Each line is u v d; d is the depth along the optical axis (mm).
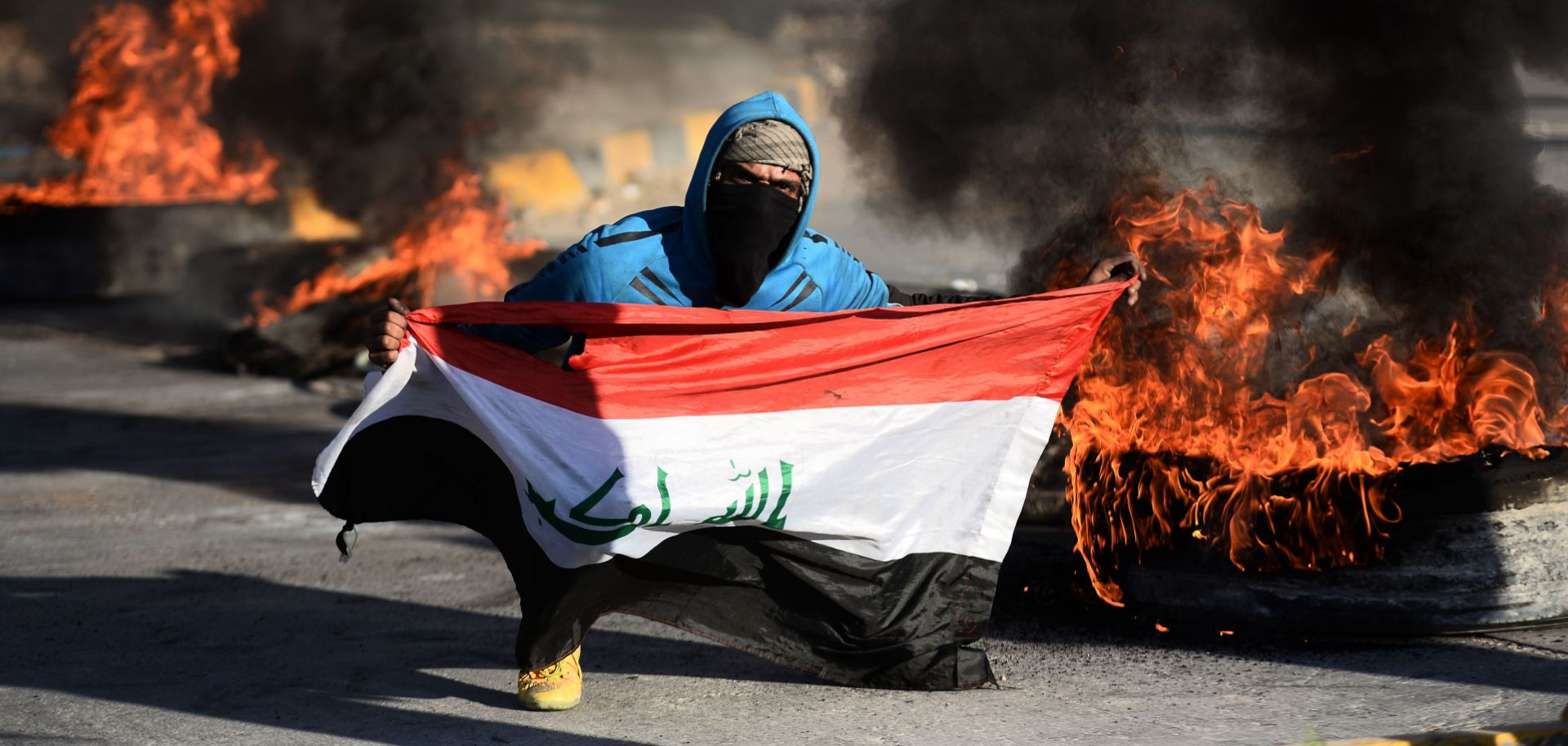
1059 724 6246
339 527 10977
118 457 13609
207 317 21672
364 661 7555
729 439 6508
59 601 8891
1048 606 8148
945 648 6785
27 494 12195
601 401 6438
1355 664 6914
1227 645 7344
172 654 7727
